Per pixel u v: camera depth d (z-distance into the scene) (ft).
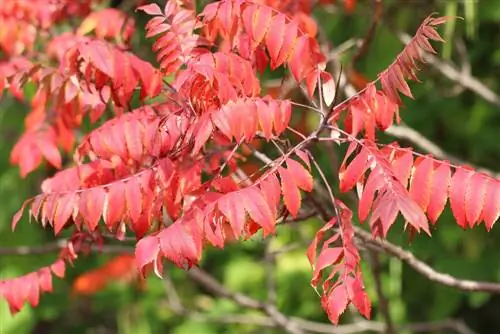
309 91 8.48
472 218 7.41
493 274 19.76
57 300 23.70
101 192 7.98
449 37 16.46
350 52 18.22
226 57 8.15
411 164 7.48
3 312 22.13
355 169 7.45
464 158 21.52
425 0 17.81
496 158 21.34
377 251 11.44
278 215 8.77
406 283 21.06
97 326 28.55
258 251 23.49
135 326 24.54
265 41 8.82
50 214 8.07
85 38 9.15
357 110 8.12
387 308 12.84
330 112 8.18
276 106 7.68
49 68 9.15
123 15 11.14
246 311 23.54
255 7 8.54
